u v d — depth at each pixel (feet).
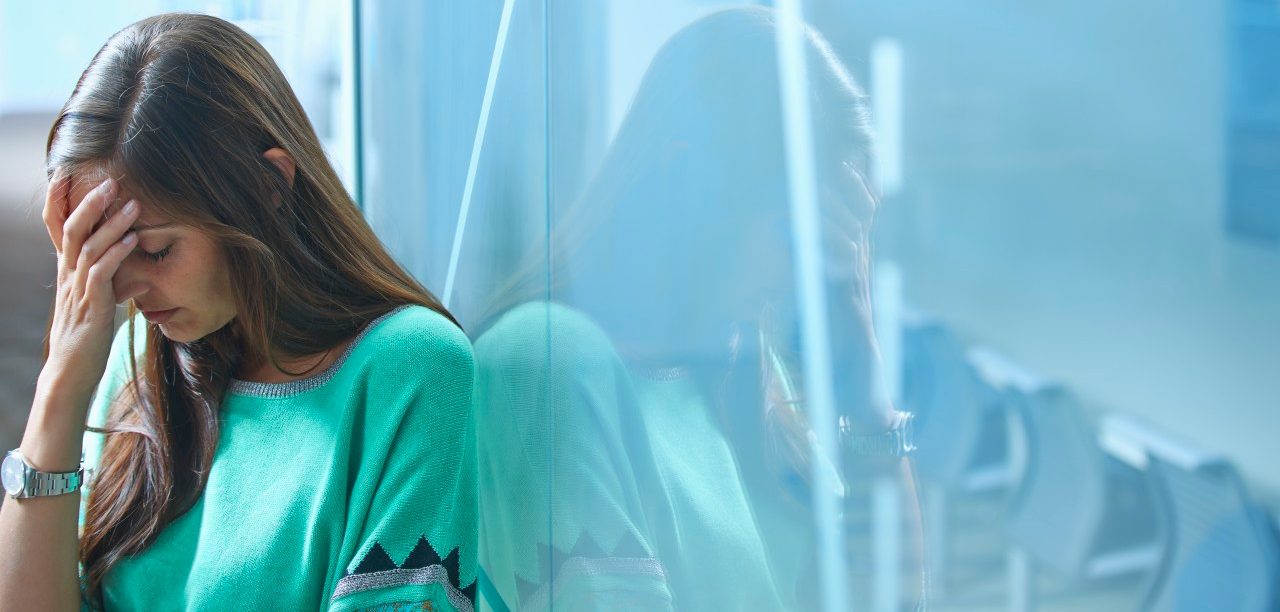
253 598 2.95
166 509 3.14
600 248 2.14
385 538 2.83
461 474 2.97
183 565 3.10
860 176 1.09
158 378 3.21
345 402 3.00
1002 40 0.82
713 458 1.66
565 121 2.28
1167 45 0.67
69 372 3.05
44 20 11.13
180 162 2.85
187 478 3.17
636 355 1.98
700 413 1.71
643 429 1.98
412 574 2.82
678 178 1.72
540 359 2.62
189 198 2.87
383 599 2.78
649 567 2.02
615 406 2.13
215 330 3.12
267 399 3.15
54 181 3.03
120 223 2.90
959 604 0.92
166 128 2.84
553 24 2.32
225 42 2.99
